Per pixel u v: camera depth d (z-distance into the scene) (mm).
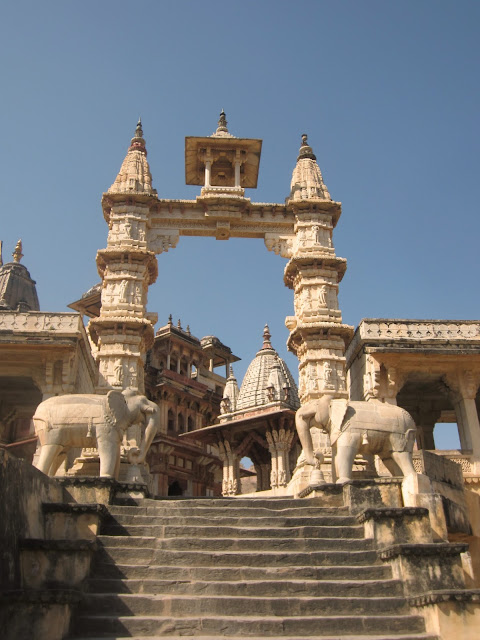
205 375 58969
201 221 24500
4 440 27469
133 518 11922
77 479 12648
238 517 12289
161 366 55406
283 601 9375
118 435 14297
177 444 49281
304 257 23375
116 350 21672
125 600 9180
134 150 25672
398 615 9438
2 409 26719
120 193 23750
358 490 13148
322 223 24500
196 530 11531
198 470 52125
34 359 21328
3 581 8859
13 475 9781
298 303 23984
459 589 9922
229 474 35219
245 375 40406
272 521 12180
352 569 10406
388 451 14797
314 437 21469
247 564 10562
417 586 10031
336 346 22562
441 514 12828
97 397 14500
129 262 23016
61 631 8234
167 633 8656
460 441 21688
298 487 20766
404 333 22156
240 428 35125
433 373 22328
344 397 21859
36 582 9539
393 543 11273
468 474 20062
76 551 9812
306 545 11203
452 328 22344
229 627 8773
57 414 14156
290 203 24453
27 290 39250
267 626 8820
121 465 19922
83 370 23406
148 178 24906
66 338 20906
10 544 9320
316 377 22203
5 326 21219
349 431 14625
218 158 26359
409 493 13078
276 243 24578
